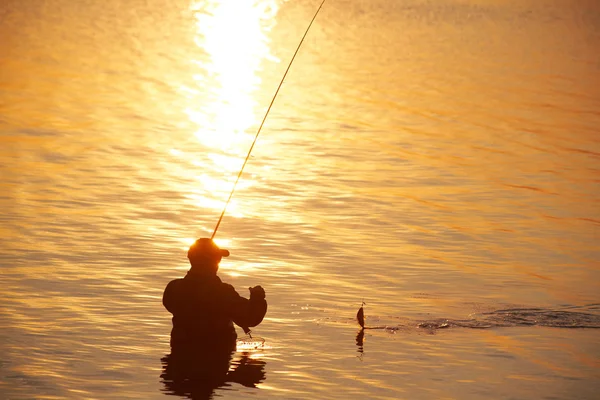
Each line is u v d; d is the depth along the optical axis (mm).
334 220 29234
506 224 29141
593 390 15930
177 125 45344
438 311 20562
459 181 35125
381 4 111125
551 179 35719
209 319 18250
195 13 102438
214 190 32875
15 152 37469
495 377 16500
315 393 15547
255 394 15422
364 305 20969
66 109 47594
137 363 16844
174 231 27266
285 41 81125
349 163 38000
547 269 24344
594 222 29516
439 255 25531
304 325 19406
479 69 66125
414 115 49188
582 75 64000
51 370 16344
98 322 19125
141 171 35469
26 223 27406
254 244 26203
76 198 30797
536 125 46875
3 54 65812
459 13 102688
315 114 49094
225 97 53781
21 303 20234
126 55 69125
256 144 41500
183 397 15180
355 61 69375
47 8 99688
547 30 90000
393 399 15383
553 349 18094
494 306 21000
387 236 27469
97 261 23797
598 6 110938
